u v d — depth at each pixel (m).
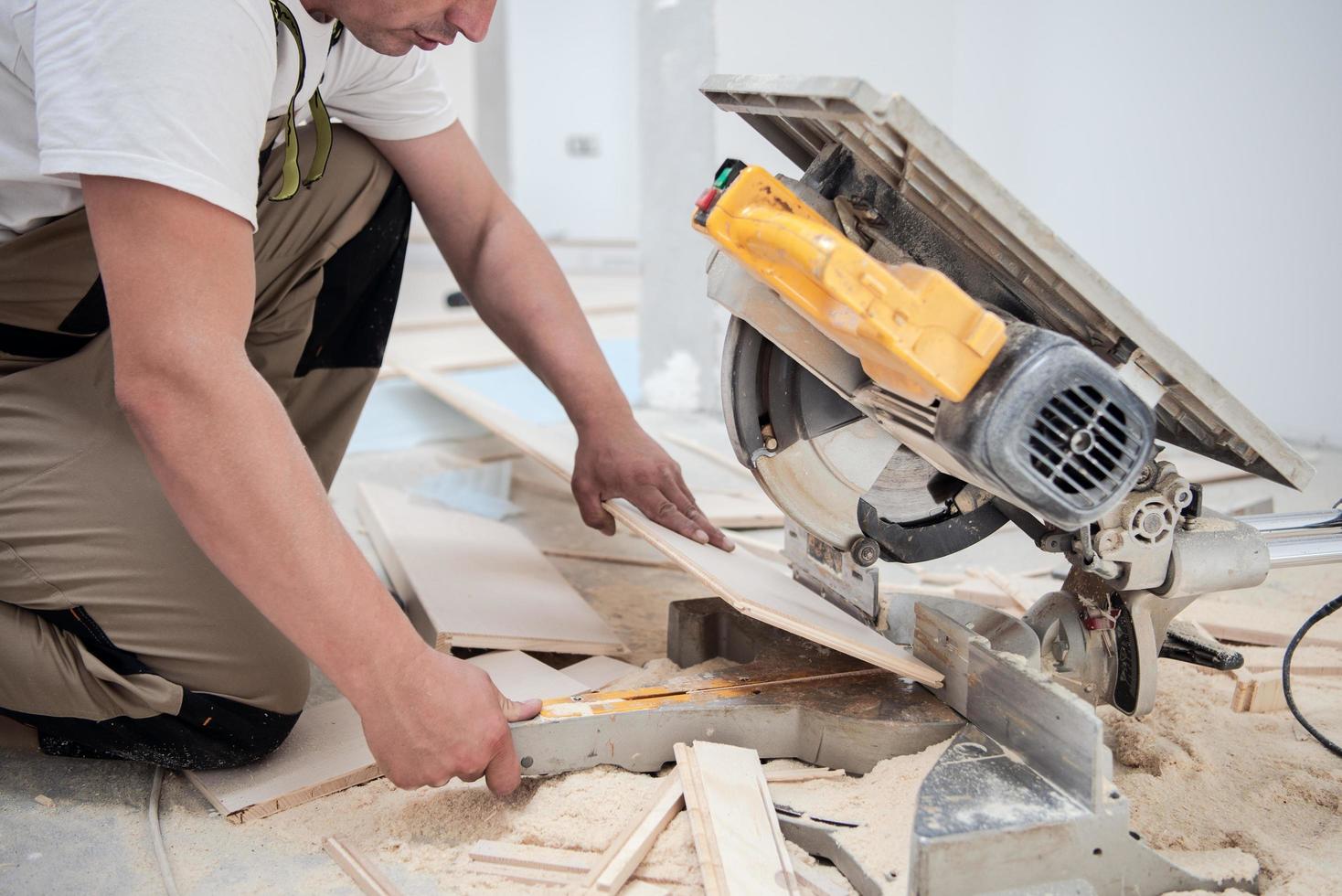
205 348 1.09
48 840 1.27
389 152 1.78
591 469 1.76
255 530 1.10
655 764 1.37
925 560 1.51
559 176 7.89
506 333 1.86
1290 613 1.91
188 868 1.22
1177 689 1.62
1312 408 3.04
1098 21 3.37
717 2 3.24
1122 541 1.30
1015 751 1.20
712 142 3.36
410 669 1.18
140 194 1.07
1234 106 3.08
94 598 1.33
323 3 1.29
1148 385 1.21
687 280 3.56
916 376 1.09
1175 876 1.11
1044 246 1.10
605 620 1.95
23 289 1.42
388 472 2.89
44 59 1.09
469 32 1.28
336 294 1.79
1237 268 3.15
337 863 1.23
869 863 1.13
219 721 1.36
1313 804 1.32
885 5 3.45
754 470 1.49
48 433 1.35
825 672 1.47
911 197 1.21
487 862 1.21
